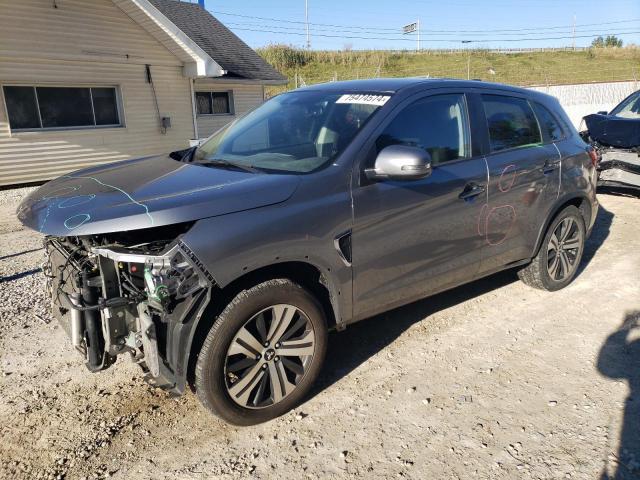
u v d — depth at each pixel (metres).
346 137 3.18
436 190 3.42
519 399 3.12
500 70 42.41
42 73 12.80
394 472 2.57
